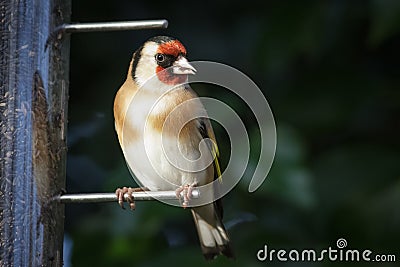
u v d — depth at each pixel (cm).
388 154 1113
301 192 1039
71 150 1196
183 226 1190
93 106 1202
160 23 889
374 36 1086
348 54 1203
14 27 926
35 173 916
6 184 909
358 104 1166
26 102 920
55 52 941
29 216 909
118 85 1205
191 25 1245
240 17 1245
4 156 912
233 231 1102
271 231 1101
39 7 933
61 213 930
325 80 1182
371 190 1096
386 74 1205
